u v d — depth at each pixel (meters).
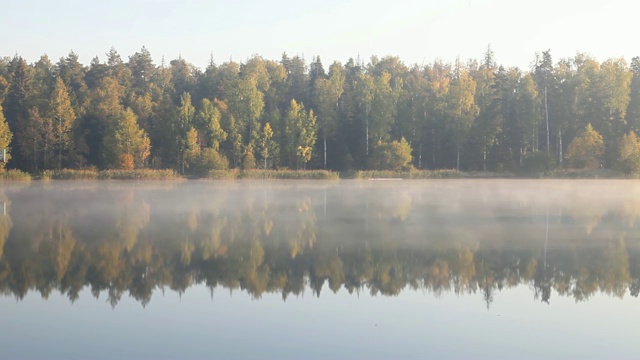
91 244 24.22
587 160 78.56
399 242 24.94
